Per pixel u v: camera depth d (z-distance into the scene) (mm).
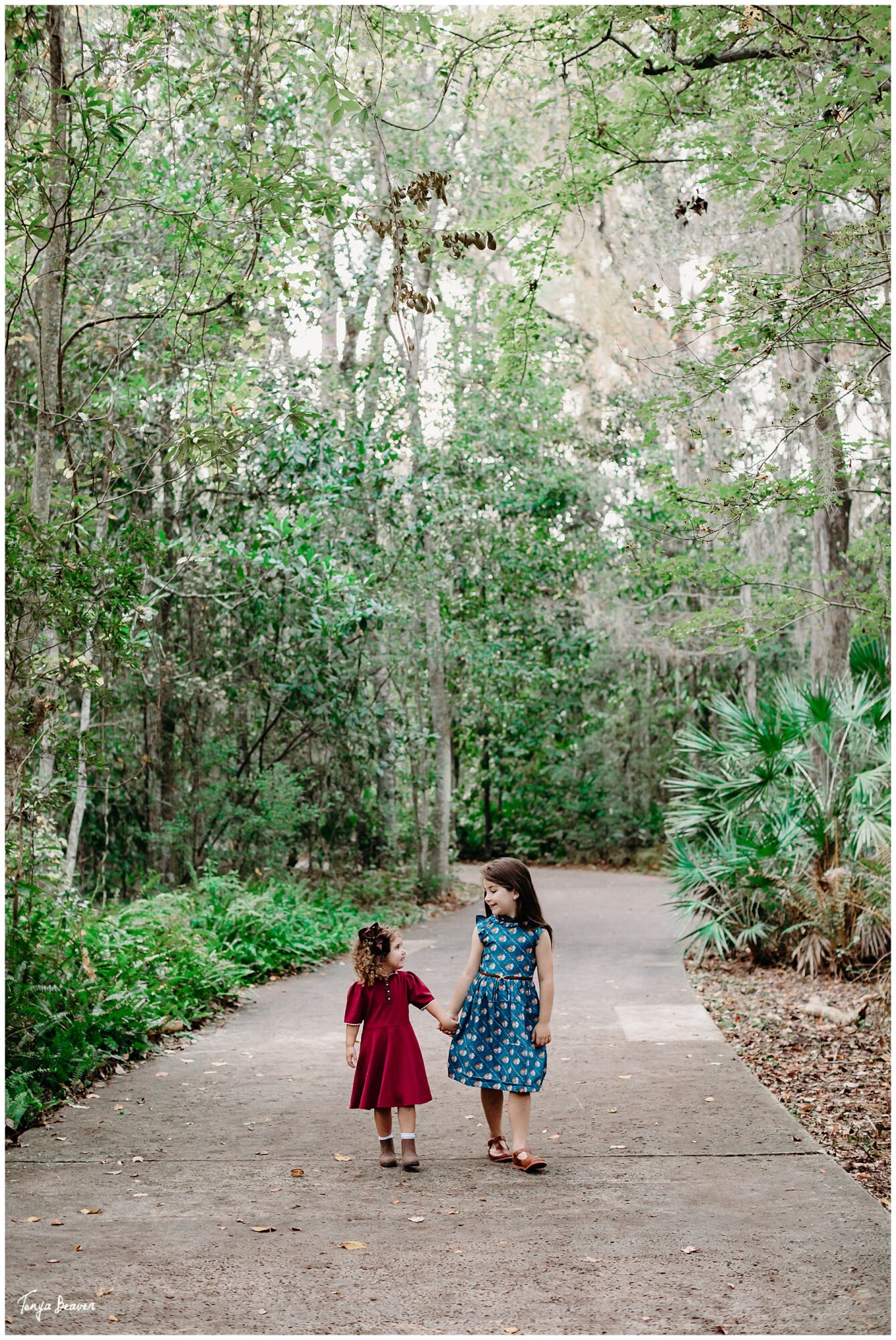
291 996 10188
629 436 21578
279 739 16672
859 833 10547
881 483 12828
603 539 21734
